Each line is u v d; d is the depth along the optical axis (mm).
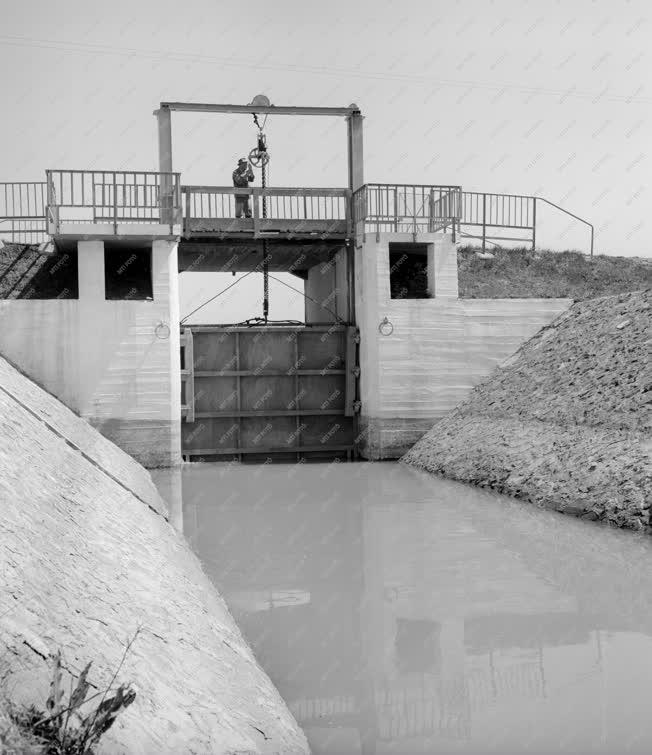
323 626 8414
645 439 14352
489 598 9242
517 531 12727
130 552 8258
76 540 7254
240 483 18375
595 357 18922
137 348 20422
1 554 5461
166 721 4750
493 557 11133
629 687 6652
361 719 6199
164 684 5262
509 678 6922
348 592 9609
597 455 14891
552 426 17312
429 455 20344
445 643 7828
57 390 20125
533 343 22203
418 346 21969
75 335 20203
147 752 4281
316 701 6566
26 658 4355
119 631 5660
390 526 13352
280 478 19125
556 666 7152
